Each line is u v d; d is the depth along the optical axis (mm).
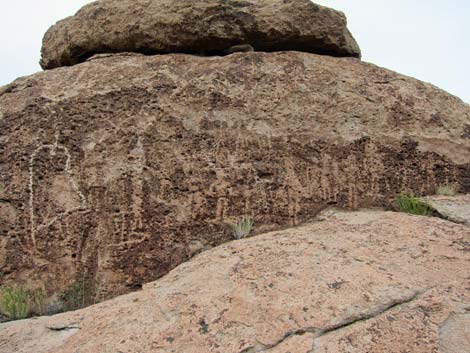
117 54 5332
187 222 4523
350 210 4918
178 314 3043
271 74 5195
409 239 3758
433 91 5707
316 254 3551
